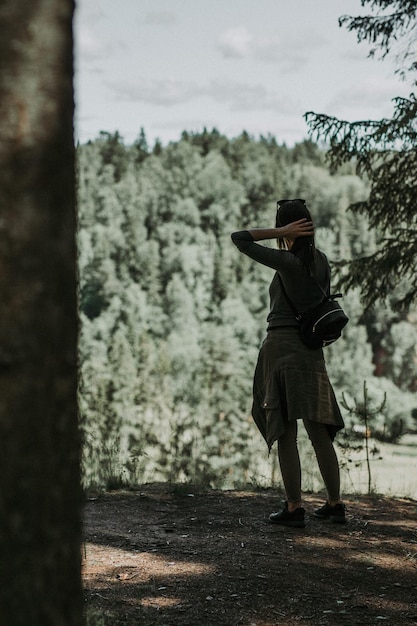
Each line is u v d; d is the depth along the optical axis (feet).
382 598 11.22
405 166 33.04
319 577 12.00
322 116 32.83
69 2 5.31
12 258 5.01
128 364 179.32
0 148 5.03
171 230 448.65
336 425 14.43
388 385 207.62
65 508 5.16
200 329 345.72
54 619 5.08
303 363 13.99
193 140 627.87
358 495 19.34
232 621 10.06
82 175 484.33
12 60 5.06
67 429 5.19
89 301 397.80
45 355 5.09
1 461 4.97
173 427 27.40
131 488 18.95
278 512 15.37
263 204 490.49
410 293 34.45
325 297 14.12
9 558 4.97
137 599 10.73
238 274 415.23
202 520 15.34
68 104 5.30
